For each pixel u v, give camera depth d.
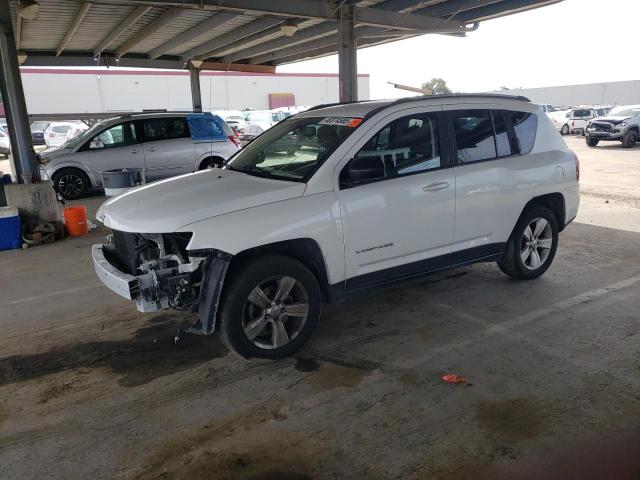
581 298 5.09
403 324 4.59
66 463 2.88
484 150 4.87
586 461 2.78
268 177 4.21
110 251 4.31
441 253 4.61
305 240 3.86
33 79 42.41
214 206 3.67
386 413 3.27
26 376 3.85
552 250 5.60
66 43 14.12
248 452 2.93
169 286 3.62
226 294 3.68
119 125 11.76
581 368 3.76
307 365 3.91
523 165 5.06
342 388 3.58
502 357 3.95
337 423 3.18
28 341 4.44
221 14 11.33
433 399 3.41
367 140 4.18
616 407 3.26
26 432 3.16
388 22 10.93
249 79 54.22
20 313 5.07
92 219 9.52
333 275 4.05
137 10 10.57
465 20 11.95
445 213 4.52
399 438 3.02
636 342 4.14
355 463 2.81
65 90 43.81
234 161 4.94
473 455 2.85
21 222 7.93
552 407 3.28
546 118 5.52
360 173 3.87
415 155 4.41
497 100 5.10
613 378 3.61
